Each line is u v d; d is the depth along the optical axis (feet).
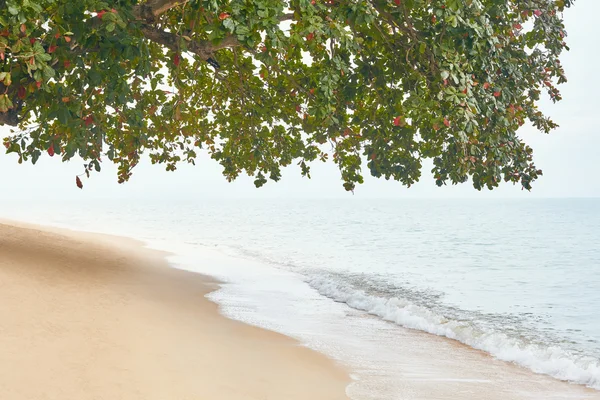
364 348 33.55
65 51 27.12
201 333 32.07
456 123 31.63
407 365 30.48
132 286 43.80
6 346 23.03
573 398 26.20
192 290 48.96
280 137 48.21
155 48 43.83
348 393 24.89
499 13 33.27
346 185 43.19
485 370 30.53
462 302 54.95
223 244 107.45
